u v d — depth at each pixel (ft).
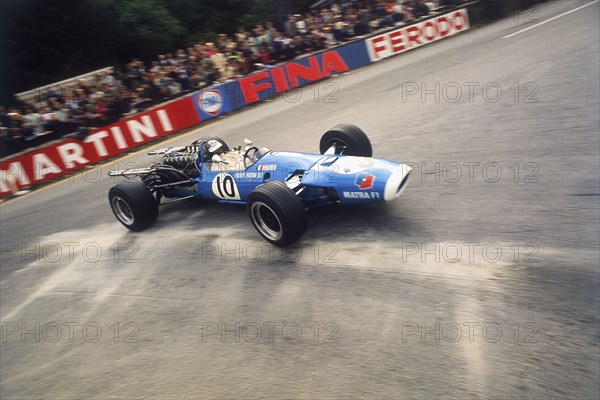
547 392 11.81
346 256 19.04
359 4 65.57
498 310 14.65
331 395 13.12
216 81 53.83
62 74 67.77
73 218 31.48
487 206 20.35
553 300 14.57
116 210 26.91
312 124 38.73
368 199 19.52
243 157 23.72
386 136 31.65
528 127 27.78
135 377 15.76
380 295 16.52
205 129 46.65
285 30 62.28
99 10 67.87
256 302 17.88
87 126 45.83
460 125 30.66
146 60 73.97
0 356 18.92
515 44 48.62
